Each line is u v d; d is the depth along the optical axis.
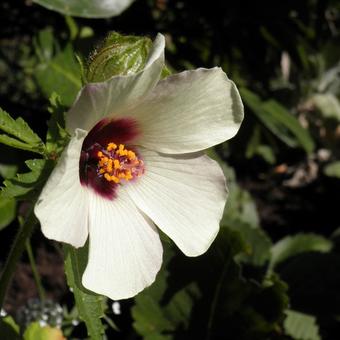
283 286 0.18
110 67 0.09
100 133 0.10
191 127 0.10
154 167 0.10
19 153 0.17
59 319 0.16
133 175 0.10
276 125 0.23
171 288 0.18
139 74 0.09
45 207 0.08
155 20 0.23
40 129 0.20
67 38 0.19
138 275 0.10
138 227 0.10
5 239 0.21
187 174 0.10
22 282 0.22
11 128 0.09
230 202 0.23
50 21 0.23
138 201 0.10
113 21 0.23
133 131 0.10
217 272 0.18
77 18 0.22
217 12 0.23
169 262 0.18
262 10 0.23
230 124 0.10
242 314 0.18
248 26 0.23
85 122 0.09
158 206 0.10
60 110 0.10
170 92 0.09
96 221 0.10
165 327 0.18
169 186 0.10
